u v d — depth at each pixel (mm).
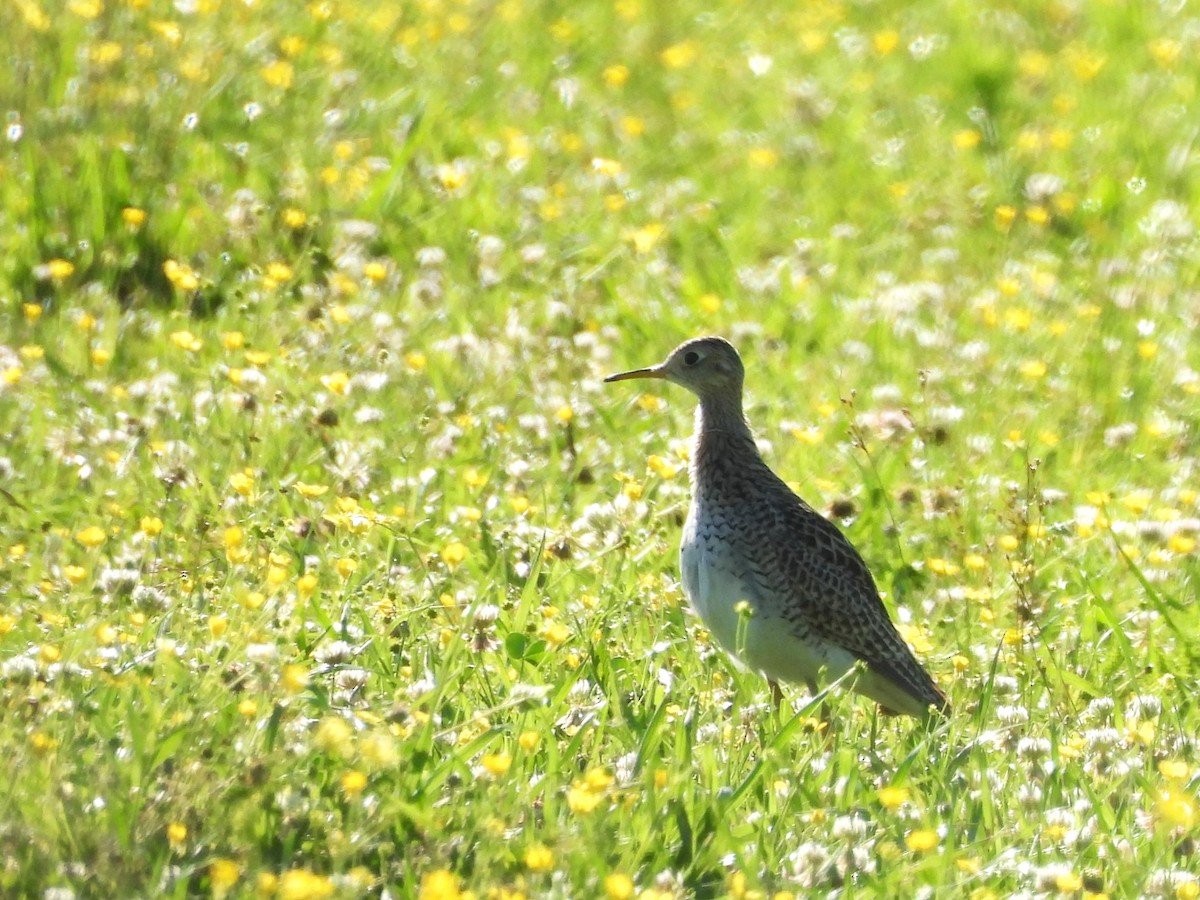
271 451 12727
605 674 10117
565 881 7961
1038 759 9453
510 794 8531
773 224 19156
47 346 14641
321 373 14242
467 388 14375
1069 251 18922
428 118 19453
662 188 19625
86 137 17172
